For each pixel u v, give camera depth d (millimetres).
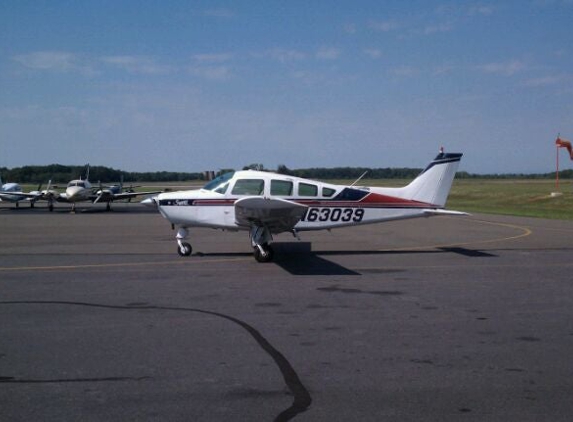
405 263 12766
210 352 6039
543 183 101812
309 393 4891
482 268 12000
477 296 9016
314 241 17625
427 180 14625
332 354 5977
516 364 5664
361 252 14859
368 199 14352
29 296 8930
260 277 10812
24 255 14109
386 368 5535
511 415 4441
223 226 13805
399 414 4453
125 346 6238
